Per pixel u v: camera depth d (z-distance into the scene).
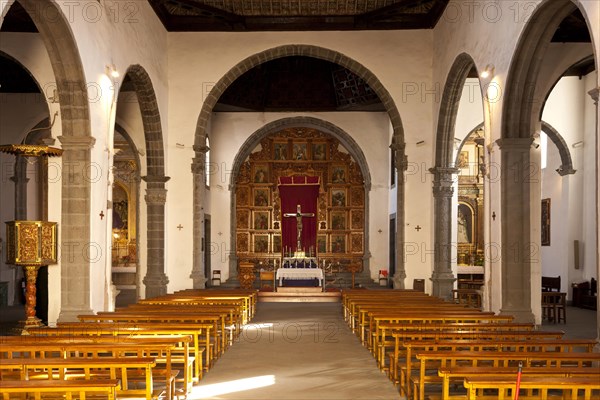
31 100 22.48
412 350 9.54
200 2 20.16
